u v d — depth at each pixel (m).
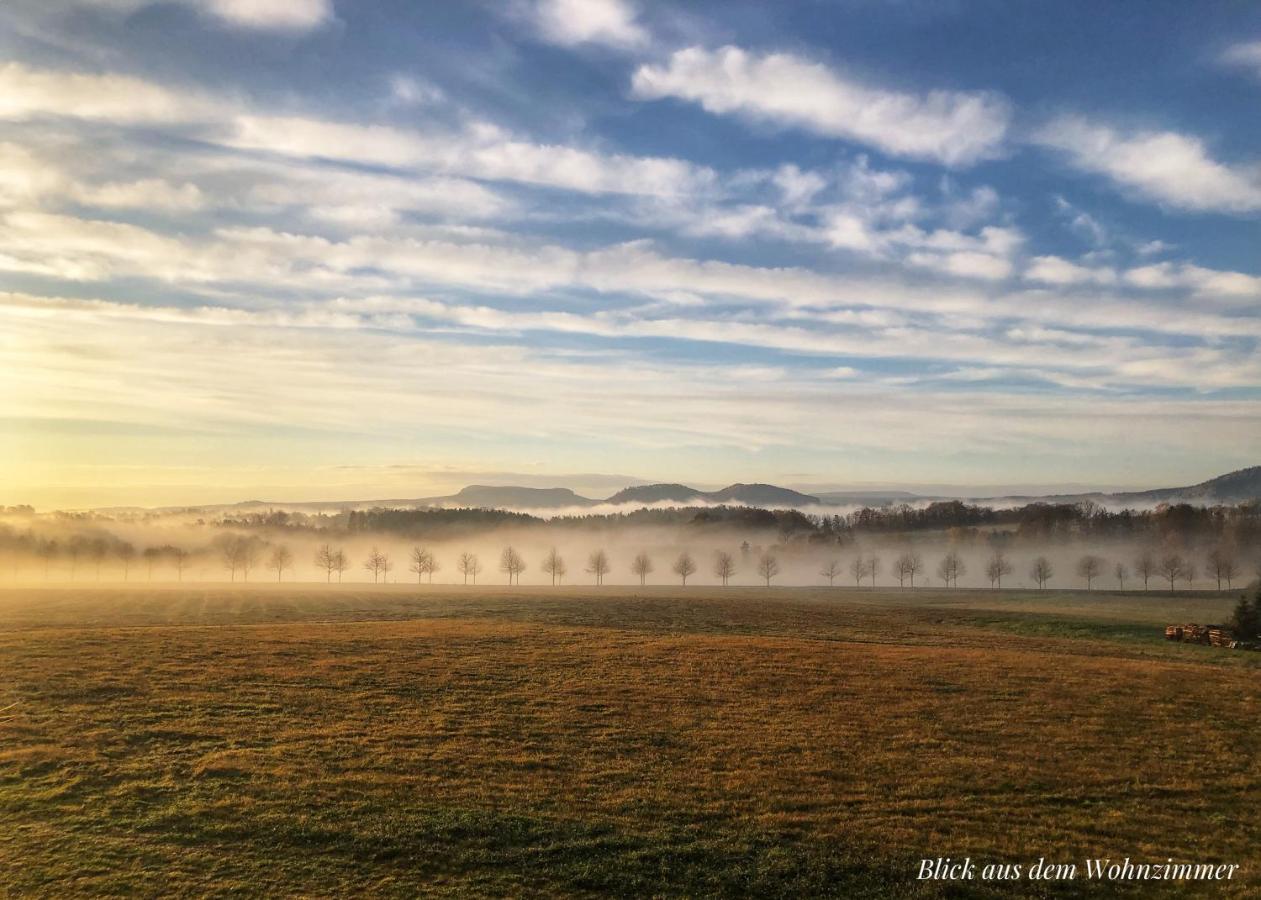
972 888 28.59
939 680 57.81
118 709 45.66
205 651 62.34
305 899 26.12
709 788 36.94
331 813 32.62
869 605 129.50
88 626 88.00
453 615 107.62
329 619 100.62
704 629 91.81
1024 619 103.56
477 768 38.56
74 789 34.34
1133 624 99.31
